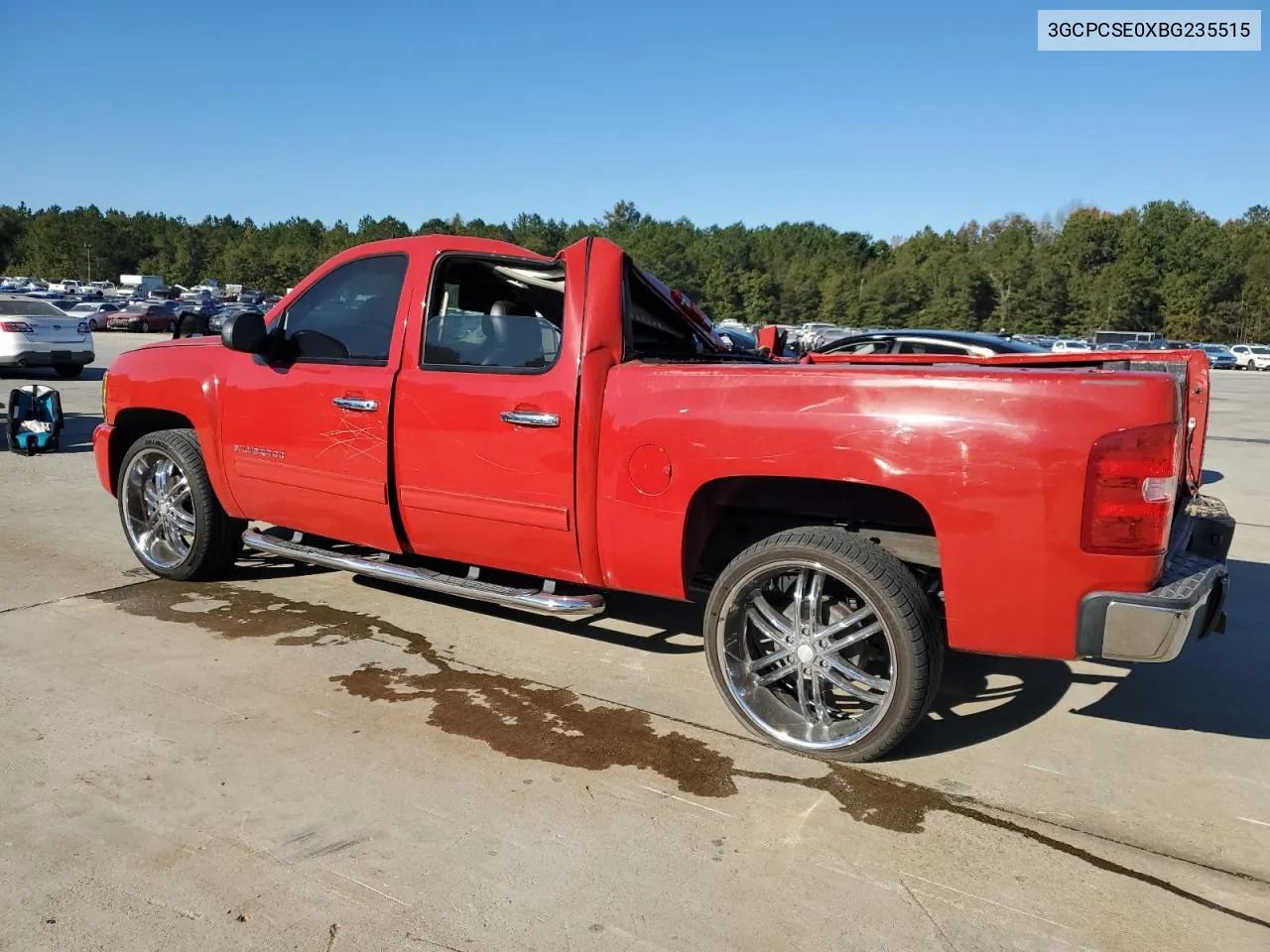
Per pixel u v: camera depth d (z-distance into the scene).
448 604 4.74
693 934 2.24
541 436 3.51
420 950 2.16
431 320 3.90
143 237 147.38
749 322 101.88
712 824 2.74
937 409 2.81
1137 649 2.68
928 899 2.40
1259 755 3.29
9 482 7.73
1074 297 91.19
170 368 4.76
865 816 2.81
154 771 2.95
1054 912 2.36
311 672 3.81
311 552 4.41
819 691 3.18
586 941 2.21
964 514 2.79
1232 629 4.70
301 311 4.35
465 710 3.49
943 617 3.21
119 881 2.39
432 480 3.82
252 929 2.22
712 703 3.62
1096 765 3.19
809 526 3.39
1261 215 124.00
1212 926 2.32
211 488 4.77
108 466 5.20
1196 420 3.80
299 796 2.82
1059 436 2.67
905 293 96.75
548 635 4.34
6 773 2.91
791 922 2.30
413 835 2.64
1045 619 2.77
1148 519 2.65
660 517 3.30
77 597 4.71
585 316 3.43
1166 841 2.71
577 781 2.97
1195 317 87.25
